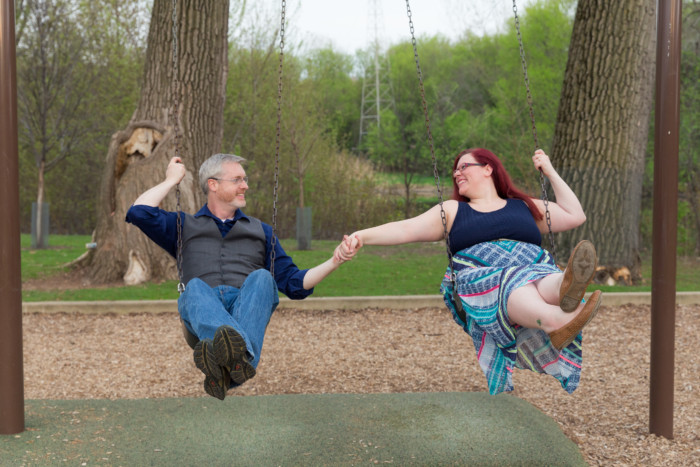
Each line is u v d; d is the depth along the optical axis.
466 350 5.86
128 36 17.08
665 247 3.84
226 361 2.56
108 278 9.06
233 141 18.89
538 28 20.95
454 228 3.16
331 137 20.39
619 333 6.35
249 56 18.86
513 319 2.85
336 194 18.83
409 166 23.45
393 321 6.94
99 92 16.55
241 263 3.21
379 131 24.77
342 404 4.22
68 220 20.70
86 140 16.91
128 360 5.55
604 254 8.64
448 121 23.75
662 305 3.84
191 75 8.88
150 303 7.35
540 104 19.70
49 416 3.96
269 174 18.88
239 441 3.56
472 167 3.28
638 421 4.08
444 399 4.33
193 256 3.19
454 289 3.07
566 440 3.67
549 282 2.78
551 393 4.66
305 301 7.45
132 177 8.82
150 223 3.17
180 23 8.80
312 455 3.37
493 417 3.97
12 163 3.75
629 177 8.66
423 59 28.41
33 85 14.17
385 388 4.78
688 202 13.95
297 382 4.92
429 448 3.47
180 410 4.09
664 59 3.94
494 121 22.73
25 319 7.03
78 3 14.95
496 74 24.53
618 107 8.59
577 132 8.79
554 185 3.46
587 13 8.78
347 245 3.12
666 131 3.91
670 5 3.92
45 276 9.62
